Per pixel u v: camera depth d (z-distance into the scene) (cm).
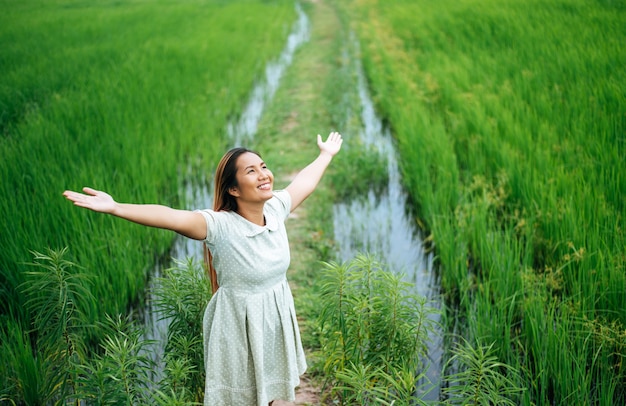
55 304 344
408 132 902
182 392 315
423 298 386
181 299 378
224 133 1038
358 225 722
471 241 624
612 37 1113
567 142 730
